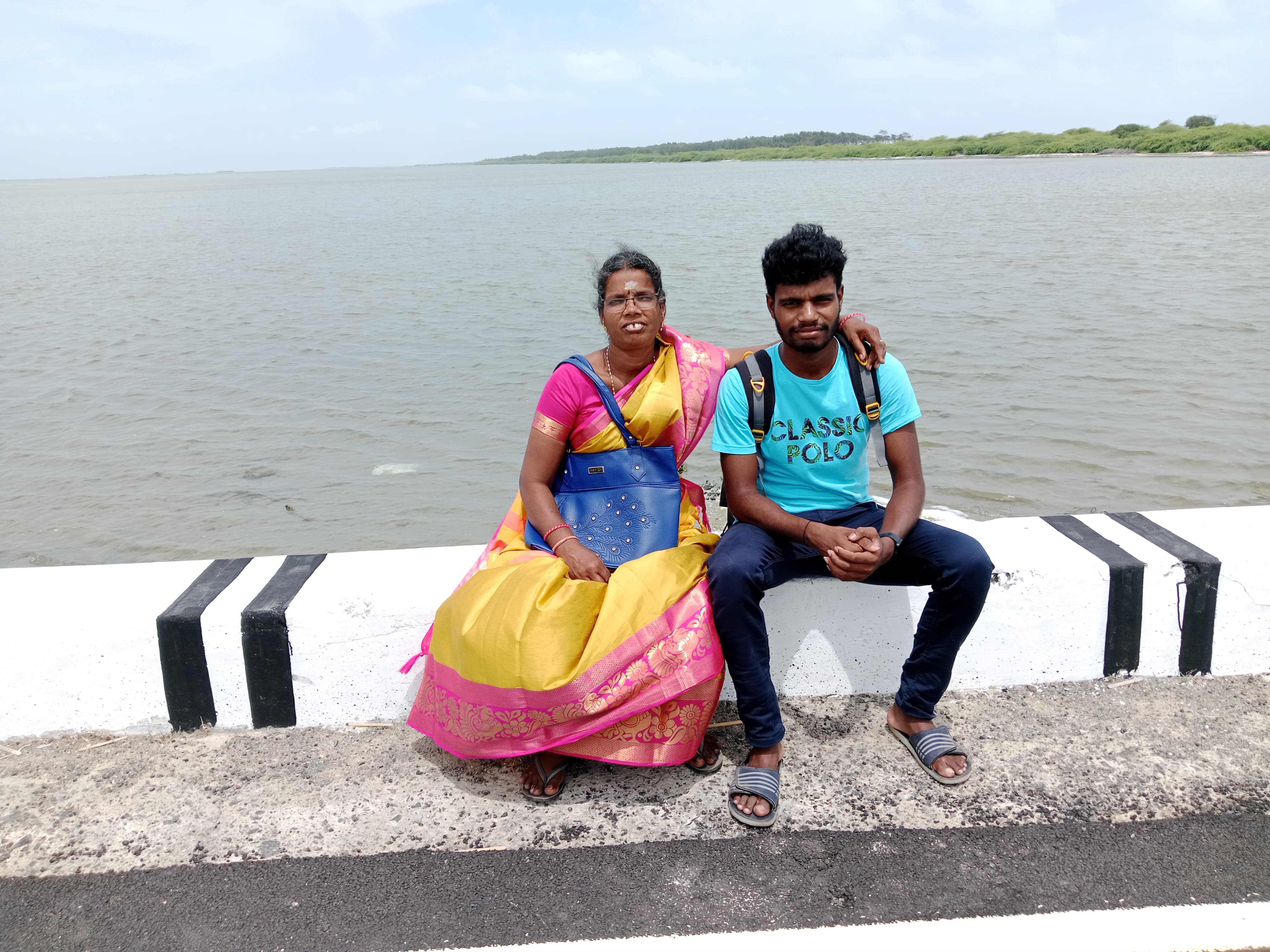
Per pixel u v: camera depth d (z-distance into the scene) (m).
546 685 2.49
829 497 2.88
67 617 2.89
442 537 7.43
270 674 2.95
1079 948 2.05
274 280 24.08
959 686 3.09
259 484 8.67
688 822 2.53
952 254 23.62
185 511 8.04
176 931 2.20
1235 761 2.68
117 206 91.38
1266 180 58.22
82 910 2.28
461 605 2.67
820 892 2.25
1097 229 28.86
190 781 2.75
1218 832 2.41
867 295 17.45
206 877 2.37
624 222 41.44
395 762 2.82
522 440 9.80
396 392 11.77
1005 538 3.20
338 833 2.52
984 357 12.07
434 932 2.17
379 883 2.33
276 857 2.44
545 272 24.00
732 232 34.03
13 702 2.93
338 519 7.83
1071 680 3.10
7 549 7.37
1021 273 19.69
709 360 2.93
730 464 2.81
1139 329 13.45
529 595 2.58
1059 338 13.01
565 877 2.33
